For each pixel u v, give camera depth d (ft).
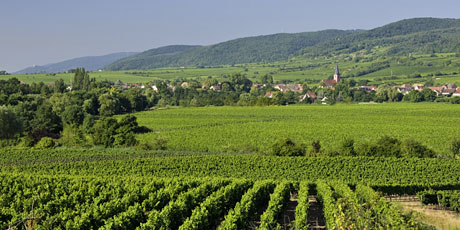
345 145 197.67
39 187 114.73
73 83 551.18
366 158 180.34
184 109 457.27
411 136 263.70
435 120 333.01
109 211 89.51
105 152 219.00
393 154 190.08
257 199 109.91
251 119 360.69
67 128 297.53
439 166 168.96
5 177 130.21
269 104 492.13
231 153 217.77
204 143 251.60
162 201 102.01
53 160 199.41
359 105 468.34
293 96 600.39
